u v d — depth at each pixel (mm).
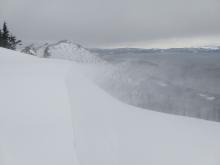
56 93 10742
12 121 8180
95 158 7051
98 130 8508
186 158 7891
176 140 8883
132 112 11273
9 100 9867
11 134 7406
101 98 12453
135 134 8930
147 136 8930
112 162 7133
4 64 20203
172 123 10492
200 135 9484
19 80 12688
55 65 19672
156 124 10172
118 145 8008
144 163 7398
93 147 7473
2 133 7438
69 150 6969
